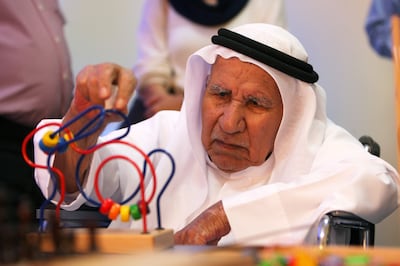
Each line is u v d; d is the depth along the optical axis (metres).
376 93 6.34
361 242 3.17
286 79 3.36
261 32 3.47
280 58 3.35
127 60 6.77
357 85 6.39
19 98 4.64
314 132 3.53
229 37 3.36
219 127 3.41
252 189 3.49
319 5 6.44
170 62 5.23
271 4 5.16
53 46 4.89
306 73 3.39
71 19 6.80
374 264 1.79
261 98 3.33
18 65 4.65
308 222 3.02
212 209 3.09
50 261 1.64
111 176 3.49
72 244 1.97
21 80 4.66
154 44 5.26
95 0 6.76
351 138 3.65
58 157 3.03
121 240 2.08
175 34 5.19
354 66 6.38
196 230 3.03
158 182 3.60
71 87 5.09
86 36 6.80
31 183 4.43
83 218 3.22
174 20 5.20
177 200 3.56
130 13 6.73
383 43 6.20
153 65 5.23
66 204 3.19
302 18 6.50
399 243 6.10
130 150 3.72
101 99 2.72
